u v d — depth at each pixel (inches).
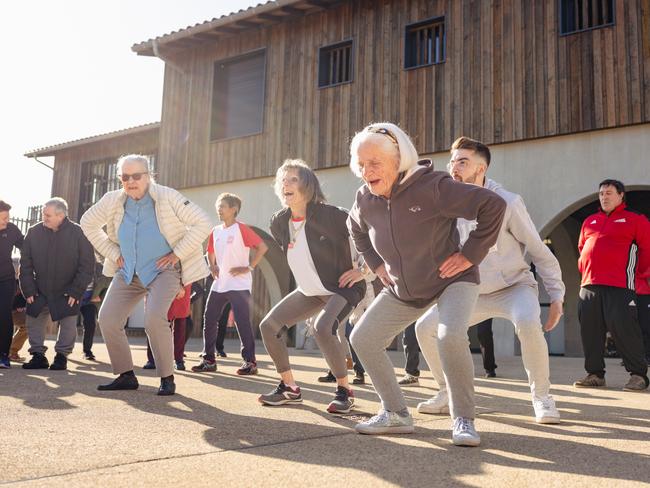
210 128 518.9
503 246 126.2
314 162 462.3
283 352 141.2
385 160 94.0
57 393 149.0
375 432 104.7
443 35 424.8
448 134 406.6
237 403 140.9
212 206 512.7
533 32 383.2
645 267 203.2
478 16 404.2
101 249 159.6
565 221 471.5
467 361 97.0
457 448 93.8
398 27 438.6
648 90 343.9
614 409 147.2
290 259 138.6
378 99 439.2
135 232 152.9
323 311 134.0
